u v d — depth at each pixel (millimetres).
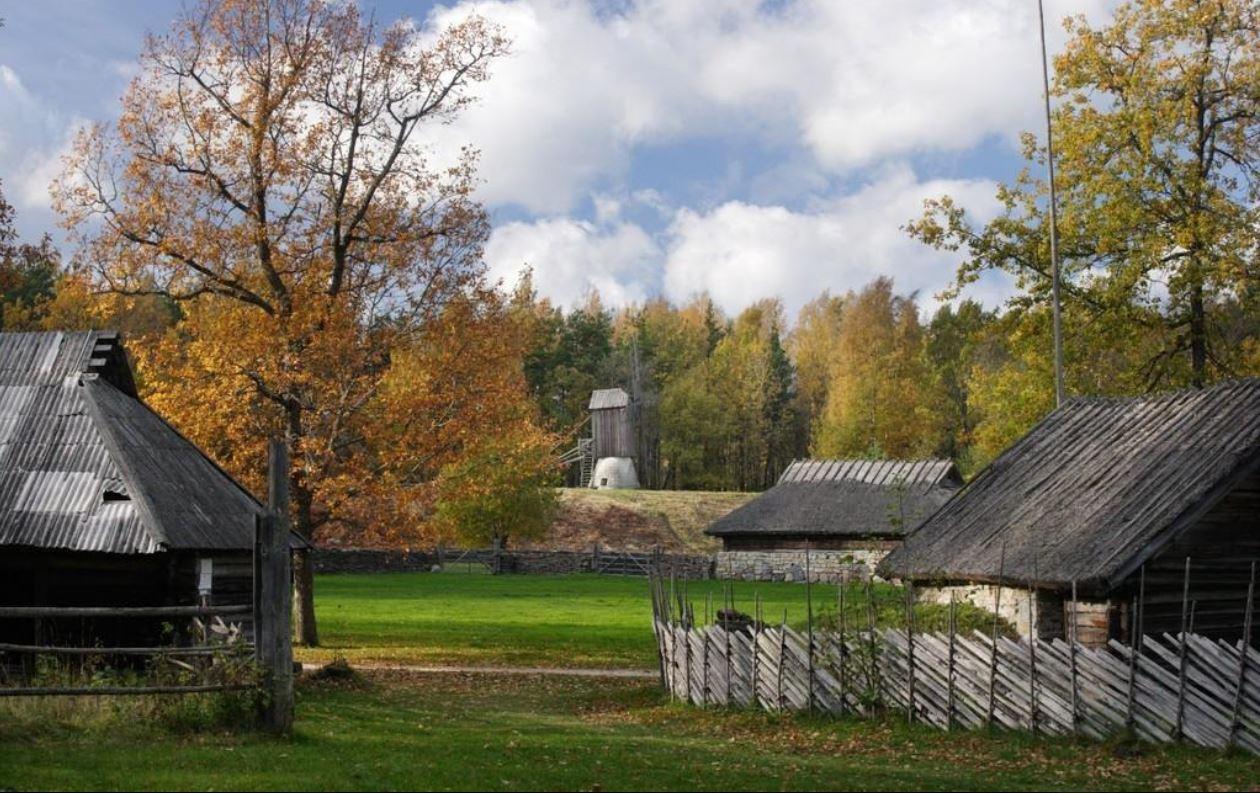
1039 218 45969
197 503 24703
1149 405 27953
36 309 71312
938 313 120812
